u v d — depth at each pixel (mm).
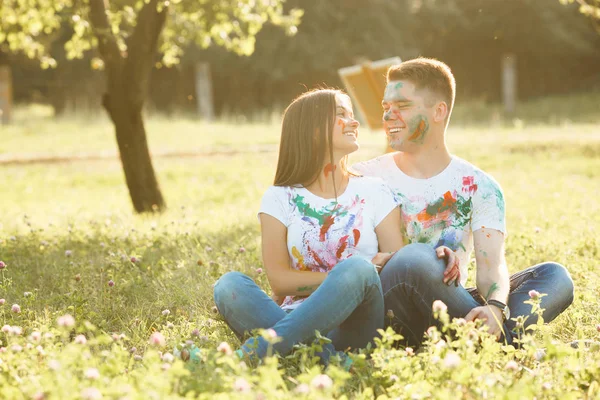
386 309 4008
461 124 32844
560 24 44750
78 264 6309
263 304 3820
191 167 17875
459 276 3980
